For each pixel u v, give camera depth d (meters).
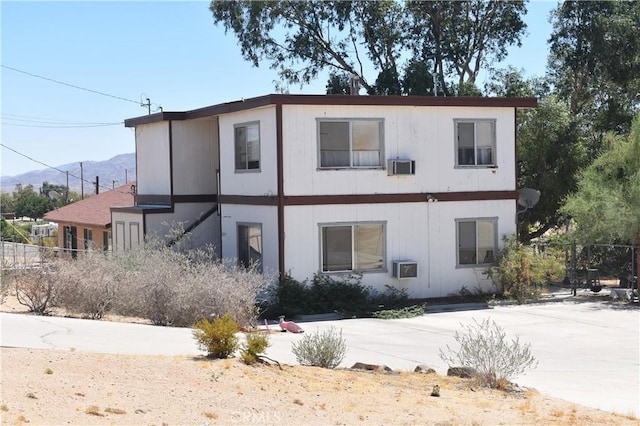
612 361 14.21
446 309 21.16
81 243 35.16
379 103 21.27
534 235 29.45
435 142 22.16
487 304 21.62
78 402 7.56
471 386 11.27
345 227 21.11
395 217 21.67
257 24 36.72
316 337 12.79
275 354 12.99
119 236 27.19
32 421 6.69
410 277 21.50
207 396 8.59
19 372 8.41
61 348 10.68
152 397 8.21
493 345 12.13
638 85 31.62
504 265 22.34
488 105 22.64
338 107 21.02
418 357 14.10
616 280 26.78
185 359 10.36
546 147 27.53
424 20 36.47
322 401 9.21
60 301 17.30
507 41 36.72
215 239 25.50
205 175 26.06
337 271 21.03
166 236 25.25
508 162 23.14
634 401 11.01
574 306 21.42
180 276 16.97
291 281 20.28
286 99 20.30
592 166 23.73
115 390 8.27
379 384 10.88
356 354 14.29
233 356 10.98
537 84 33.38
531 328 17.88
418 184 21.94
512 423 8.96
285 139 20.48
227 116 23.22
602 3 31.05
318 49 37.53
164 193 26.20
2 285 18.33
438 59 35.72
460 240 22.56
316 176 20.81
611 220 21.91
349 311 20.06
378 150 21.50
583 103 33.06
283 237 20.39
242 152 22.52
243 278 17.38
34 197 76.44
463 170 22.52
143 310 16.47
